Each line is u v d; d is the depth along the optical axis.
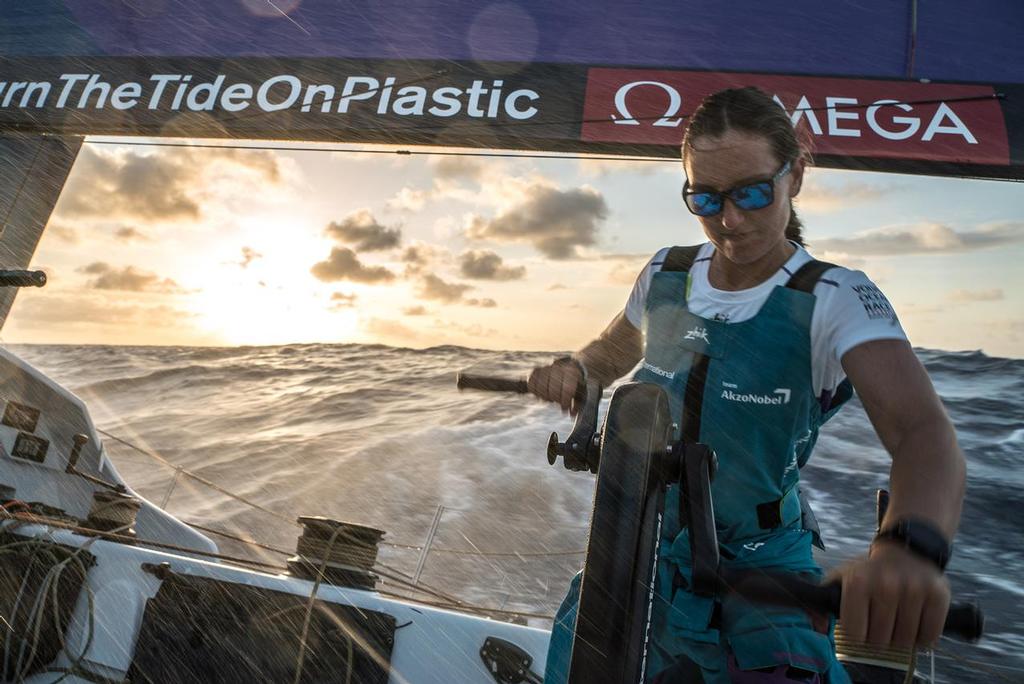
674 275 1.49
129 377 53.66
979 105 4.50
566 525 23.03
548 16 5.16
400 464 28.94
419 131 5.00
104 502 2.78
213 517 24.91
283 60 5.29
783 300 1.33
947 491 0.91
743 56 4.90
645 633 0.81
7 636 2.36
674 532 1.40
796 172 1.34
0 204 6.35
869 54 4.79
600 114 4.88
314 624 2.34
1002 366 32.53
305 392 46.34
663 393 0.91
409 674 2.35
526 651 2.42
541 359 59.44
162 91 5.38
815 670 1.25
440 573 19.36
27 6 5.78
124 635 2.38
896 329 1.22
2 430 3.63
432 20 5.19
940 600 0.65
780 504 1.38
